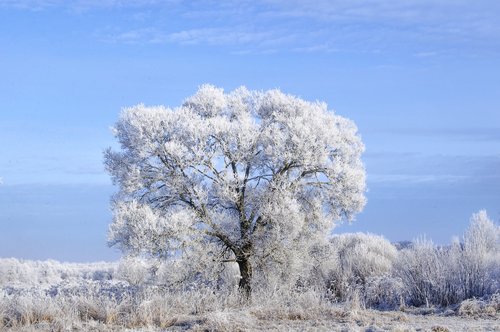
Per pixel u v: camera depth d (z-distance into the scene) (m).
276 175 21.67
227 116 24.14
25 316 13.12
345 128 23.20
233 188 21.16
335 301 19.50
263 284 21.27
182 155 20.81
